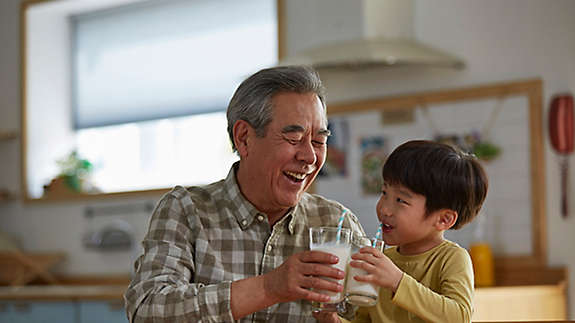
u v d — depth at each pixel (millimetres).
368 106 3660
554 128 3262
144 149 4660
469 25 3510
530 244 3299
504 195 3361
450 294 1326
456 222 1491
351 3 3662
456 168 1446
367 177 3637
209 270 1459
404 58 3303
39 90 4770
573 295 3219
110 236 4359
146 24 4590
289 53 3873
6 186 4770
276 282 1198
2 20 4852
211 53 4387
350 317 1481
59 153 4789
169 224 1471
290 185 1466
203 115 4398
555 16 3350
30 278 4477
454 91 3479
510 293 2895
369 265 1249
